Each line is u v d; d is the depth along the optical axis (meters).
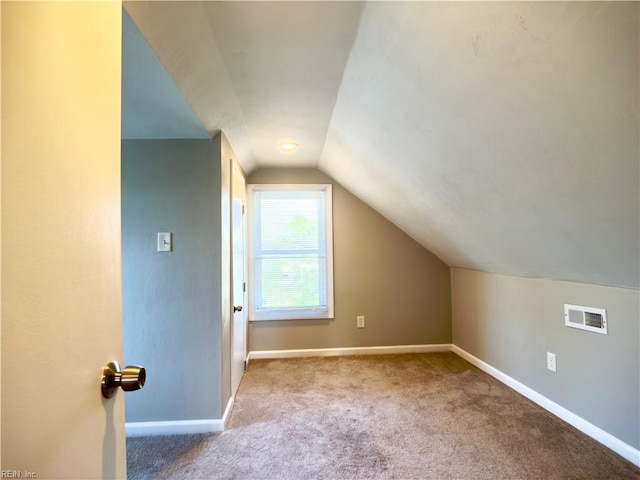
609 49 0.78
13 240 0.42
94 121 0.62
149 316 1.97
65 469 0.52
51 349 0.49
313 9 1.12
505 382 2.61
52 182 0.50
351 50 1.36
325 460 1.68
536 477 1.52
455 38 1.02
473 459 1.66
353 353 3.42
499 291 2.69
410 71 1.28
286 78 1.59
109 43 0.68
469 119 1.31
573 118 1.01
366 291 3.46
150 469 1.62
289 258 3.38
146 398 1.95
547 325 2.17
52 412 0.49
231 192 2.37
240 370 2.71
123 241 1.97
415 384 2.63
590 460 1.63
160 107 1.58
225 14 1.13
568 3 0.75
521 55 0.94
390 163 2.17
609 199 1.20
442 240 2.90
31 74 0.46
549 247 1.79
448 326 3.51
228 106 1.81
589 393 1.85
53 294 0.50
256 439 1.87
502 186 1.57
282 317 3.34
